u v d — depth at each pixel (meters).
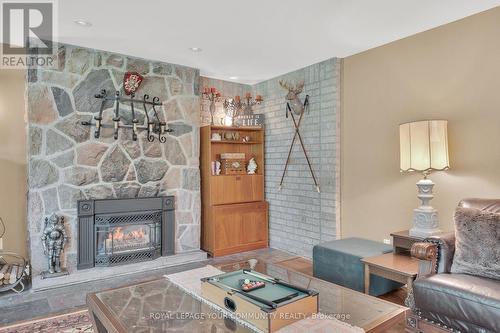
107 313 1.88
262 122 5.13
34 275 3.38
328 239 4.16
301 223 4.55
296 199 4.62
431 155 2.90
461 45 3.02
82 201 3.64
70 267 3.59
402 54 3.47
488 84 2.85
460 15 2.96
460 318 2.00
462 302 1.98
